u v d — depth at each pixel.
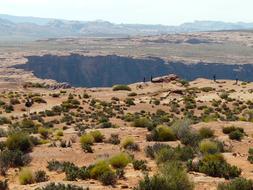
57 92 96.56
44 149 28.72
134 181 19.30
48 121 56.56
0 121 55.00
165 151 23.55
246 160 24.91
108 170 20.09
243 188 17.05
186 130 32.22
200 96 83.06
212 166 21.02
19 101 77.06
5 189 18.16
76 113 64.00
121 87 98.19
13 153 24.34
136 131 36.53
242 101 74.69
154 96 86.38
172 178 16.11
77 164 24.72
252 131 36.84
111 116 59.53
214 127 38.09
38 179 20.23
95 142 31.91
